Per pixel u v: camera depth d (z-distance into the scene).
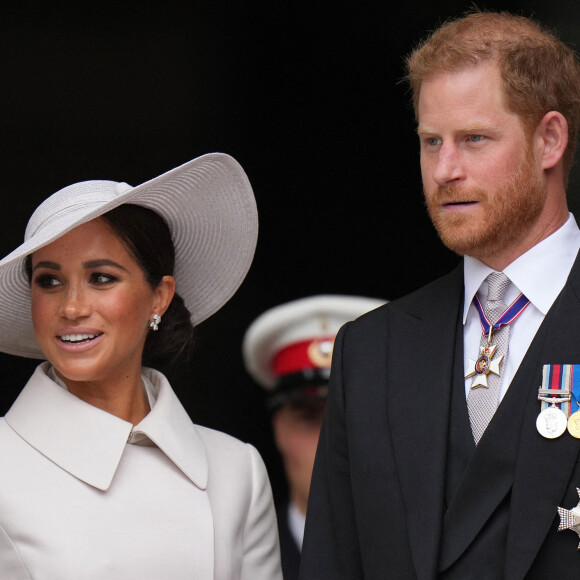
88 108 22.36
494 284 13.56
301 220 22.09
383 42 22.17
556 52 13.45
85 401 14.25
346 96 22.25
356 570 14.15
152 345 15.02
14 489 13.45
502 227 13.18
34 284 13.86
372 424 13.83
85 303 13.65
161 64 22.38
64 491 13.54
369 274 22.02
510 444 12.95
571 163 13.84
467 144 13.17
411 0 22.05
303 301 21.75
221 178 14.47
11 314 14.85
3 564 13.23
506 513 12.92
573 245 13.64
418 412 13.56
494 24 13.47
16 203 22.25
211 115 22.38
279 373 21.36
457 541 13.00
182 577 13.56
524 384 13.05
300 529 20.73
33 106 22.28
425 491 13.26
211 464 14.72
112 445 13.87
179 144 22.44
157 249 14.29
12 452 13.77
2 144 22.20
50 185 22.30
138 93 22.39
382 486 13.58
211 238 15.11
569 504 12.63
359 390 14.05
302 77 22.31
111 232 13.86
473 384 13.39
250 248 15.24
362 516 13.75
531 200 13.23
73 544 13.19
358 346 14.33
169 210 14.52
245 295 21.77
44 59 22.30
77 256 13.68
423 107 13.38
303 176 22.20
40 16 22.23
